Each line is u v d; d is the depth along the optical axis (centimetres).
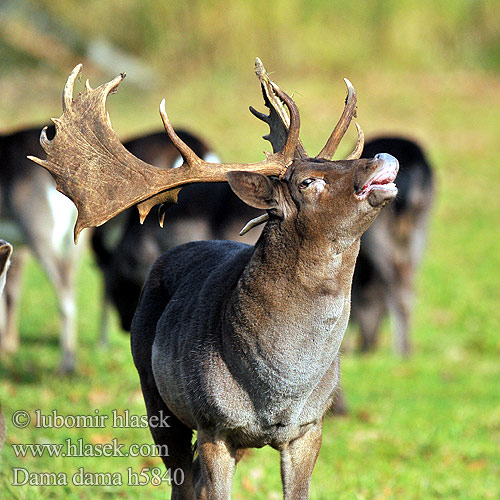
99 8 6322
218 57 6097
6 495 1434
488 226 4228
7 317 2548
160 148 2286
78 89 5872
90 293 3306
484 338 2927
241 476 1653
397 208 2558
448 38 6425
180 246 1366
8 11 6331
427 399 2325
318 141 4975
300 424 1162
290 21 6103
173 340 1212
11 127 5194
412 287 2605
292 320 1101
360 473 1739
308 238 1092
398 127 5375
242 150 4925
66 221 2469
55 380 2230
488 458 1897
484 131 5403
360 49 6206
